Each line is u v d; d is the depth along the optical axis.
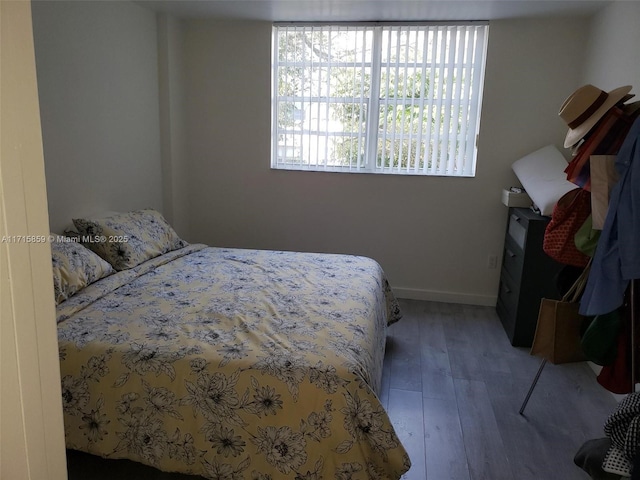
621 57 2.69
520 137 3.53
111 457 1.69
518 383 2.62
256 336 1.83
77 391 1.69
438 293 3.90
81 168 2.90
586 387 2.59
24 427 0.64
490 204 3.68
